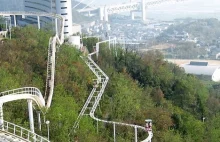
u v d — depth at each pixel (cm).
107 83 16288
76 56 18062
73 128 11256
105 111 14212
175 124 15088
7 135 7938
